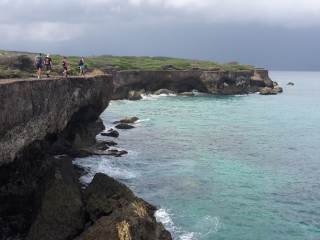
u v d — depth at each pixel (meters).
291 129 47.53
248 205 22.58
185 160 31.75
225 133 43.88
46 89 20.77
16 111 17.11
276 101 80.38
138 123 48.97
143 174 27.64
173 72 86.19
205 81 87.25
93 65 81.75
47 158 23.08
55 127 22.91
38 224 17.38
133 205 18.08
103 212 18.19
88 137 33.53
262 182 26.78
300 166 31.05
